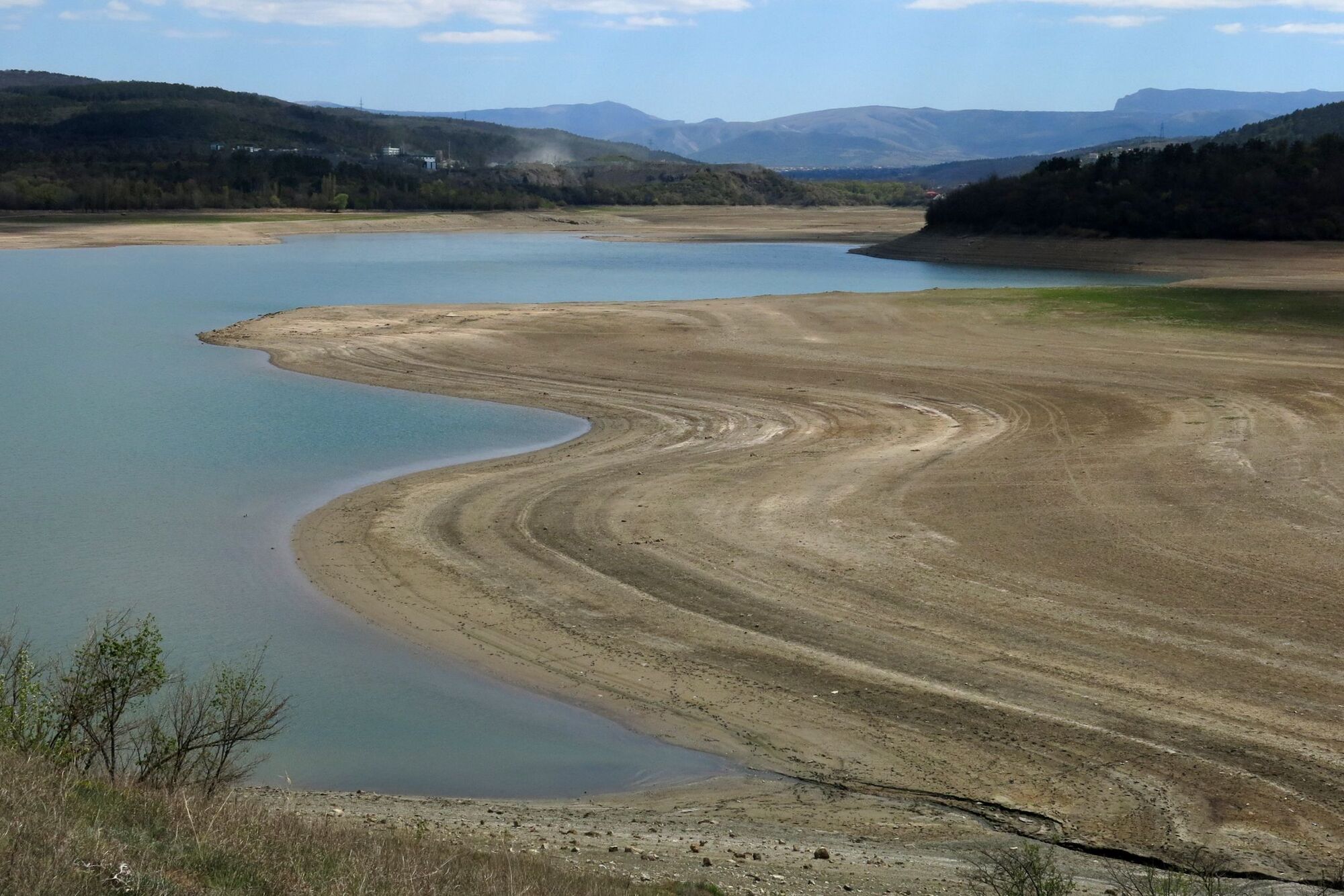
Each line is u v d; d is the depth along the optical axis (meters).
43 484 28.61
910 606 20.12
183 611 20.61
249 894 7.86
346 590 21.62
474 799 14.12
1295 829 13.09
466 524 25.28
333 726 16.38
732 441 33.28
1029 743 15.43
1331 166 109.56
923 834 13.04
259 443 33.03
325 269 95.69
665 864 11.19
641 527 24.73
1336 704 16.12
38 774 9.14
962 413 35.75
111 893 7.29
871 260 116.38
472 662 18.61
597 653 18.78
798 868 11.36
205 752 12.20
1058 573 21.39
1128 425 32.97
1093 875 11.78
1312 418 33.00
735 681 17.64
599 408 37.91
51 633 19.31
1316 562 21.44
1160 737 15.42
